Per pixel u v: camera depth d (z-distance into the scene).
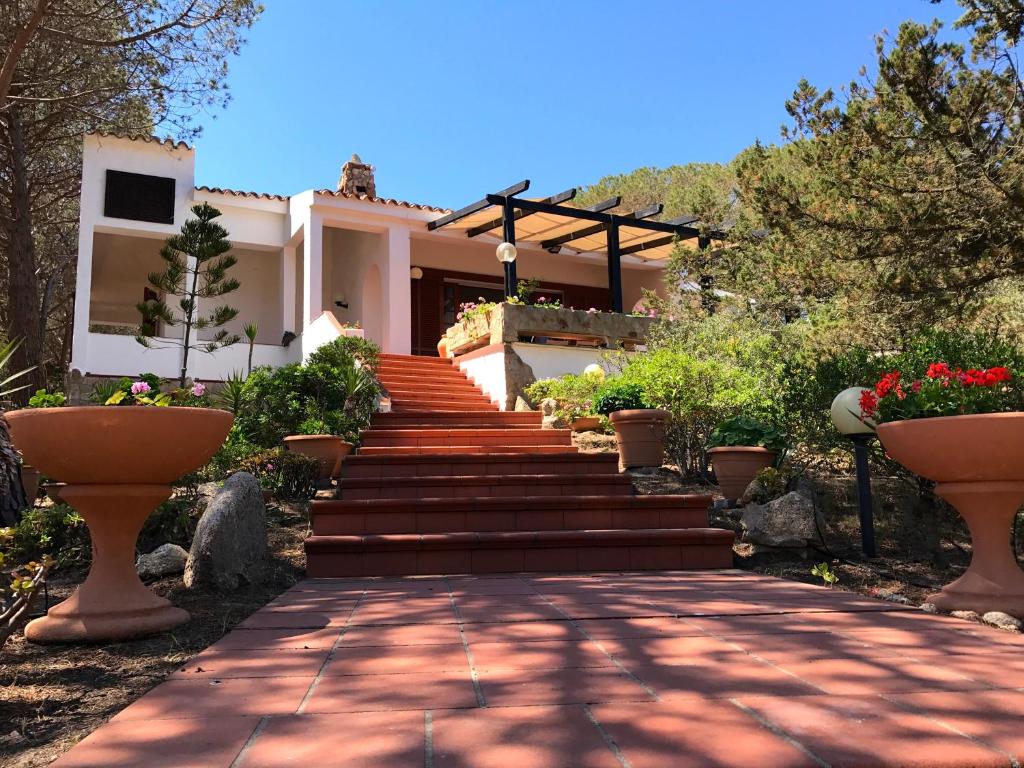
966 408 4.03
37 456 3.40
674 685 2.24
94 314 19.92
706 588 4.41
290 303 15.58
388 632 3.16
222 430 3.68
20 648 3.12
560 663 2.55
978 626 3.17
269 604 3.95
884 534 5.93
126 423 3.31
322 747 1.74
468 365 12.38
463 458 7.50
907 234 7.64
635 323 12.63
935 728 1.81
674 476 7.93
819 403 6.69
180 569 4.69
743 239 11.72
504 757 1.65
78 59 12.46
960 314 8.11
